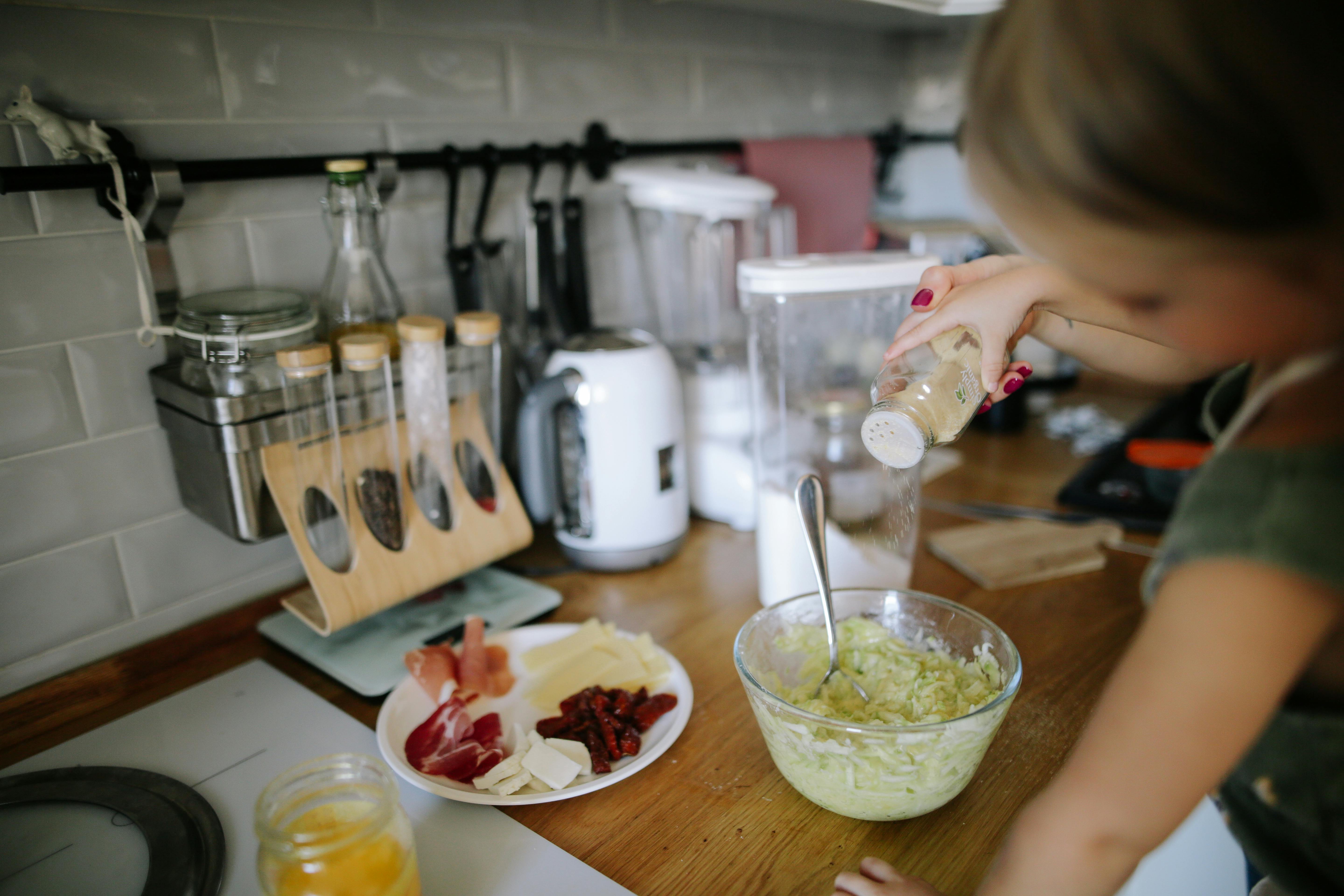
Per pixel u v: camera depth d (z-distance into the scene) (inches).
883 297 35.7
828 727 23.9
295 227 37.8
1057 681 32.3
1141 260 12.6
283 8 35.4
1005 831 25.3
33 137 29.7
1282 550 13.1
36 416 31.5
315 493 33.9
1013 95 12.6
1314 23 10.7
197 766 29.1
